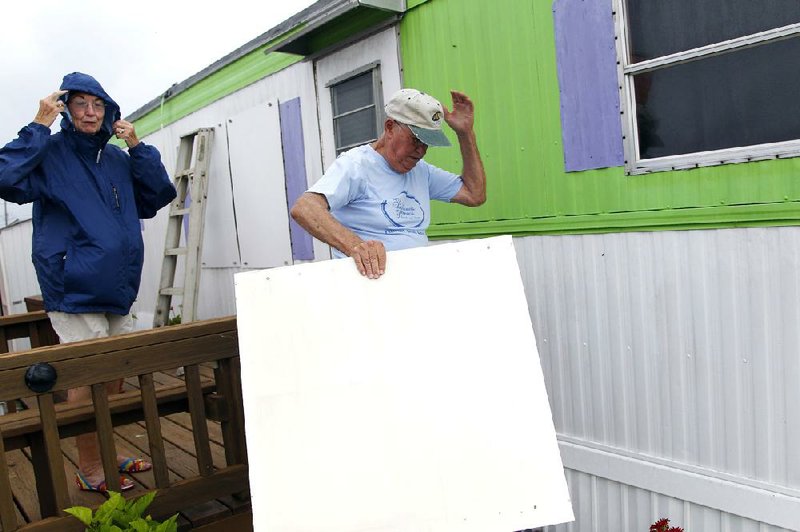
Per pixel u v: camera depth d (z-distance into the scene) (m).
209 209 5.36
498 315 1.79
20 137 2.38
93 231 2.50
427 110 1.91
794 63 1.95
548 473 1.67
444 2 2.93
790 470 2.06
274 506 1.55
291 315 1.71
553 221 2.65
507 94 2.73
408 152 2.03
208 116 5.14
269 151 4.42
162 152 6.01
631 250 2.41
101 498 2.55
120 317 2.74
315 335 1.71
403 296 1.77
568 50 2.48
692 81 2.18
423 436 1.66
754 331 2.11
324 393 1.66
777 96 2.00
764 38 1.98
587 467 2.66
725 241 2.14
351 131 3.62
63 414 2.24
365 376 1.69
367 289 1.76
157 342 2.26
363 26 3.38
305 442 1.61
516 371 1.74
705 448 2.27
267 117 4.38
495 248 1.84
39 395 2.07
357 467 1.61
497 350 1.75
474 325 1.77
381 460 1.62
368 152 2.06
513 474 1.66
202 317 5.70
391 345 1.72
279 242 4.45
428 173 2.32
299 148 4.09
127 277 2.63
